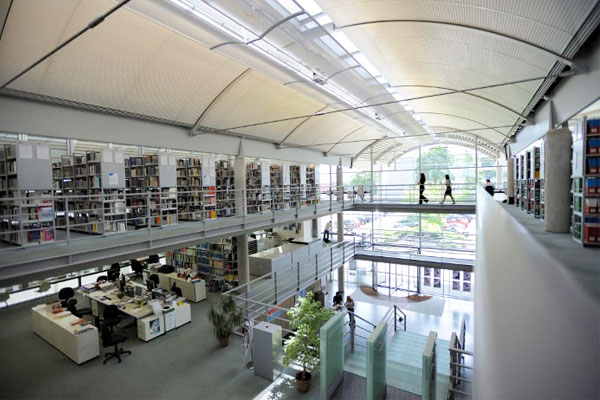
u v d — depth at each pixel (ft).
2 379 16.89
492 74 17.19
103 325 19.12
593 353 1.80
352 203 40.55
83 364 18.25
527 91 17.78
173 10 10.93
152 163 26.63
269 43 13.76
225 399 15.14
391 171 50.67
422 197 36.73
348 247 38.73
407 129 36.60
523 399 1.28
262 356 16.80
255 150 34.14
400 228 45.78
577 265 7.01
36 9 13.69
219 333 19.94
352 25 13.97
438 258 34.96
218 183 34.94
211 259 33.22
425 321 32.40
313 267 31.27
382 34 15.12
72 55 16.38
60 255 14.51
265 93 26.96
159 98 21.95
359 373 16.51
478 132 40.75
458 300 38.60
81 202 23.99
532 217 18.07
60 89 17.63
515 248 4.98
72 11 14.40
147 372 17.42
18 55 15.11
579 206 10.45
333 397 14.55
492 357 1.87
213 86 23.44
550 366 1.64
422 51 16.65
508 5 10.93
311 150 45.24
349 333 25.04
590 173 9.78
